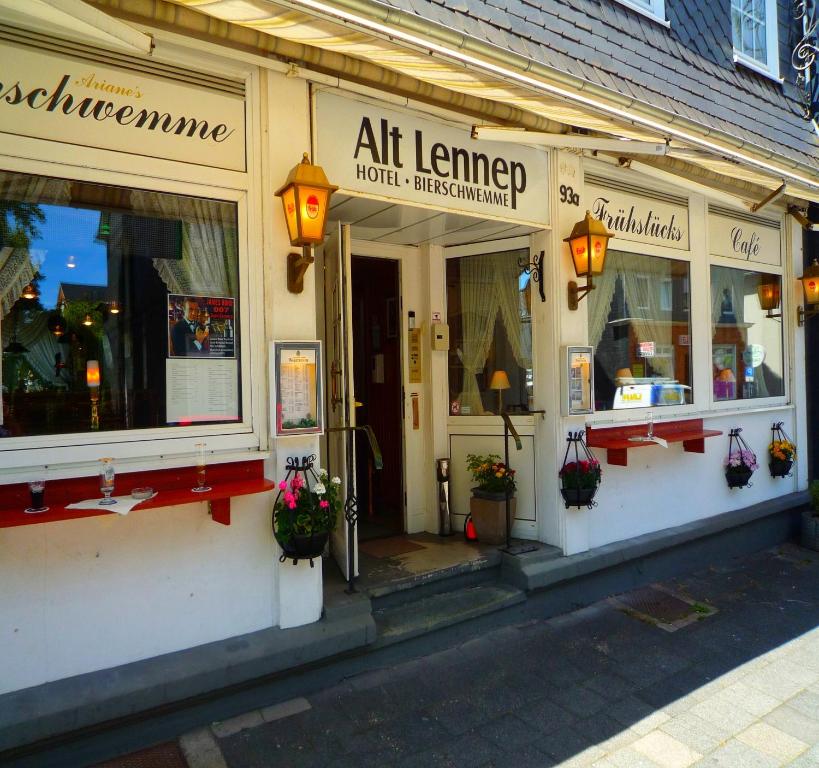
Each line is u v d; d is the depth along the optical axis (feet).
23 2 7.50
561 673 11.80
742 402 20.53
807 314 22.48
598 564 14.97
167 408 10.22
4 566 8.64
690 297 18.81
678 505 18.06
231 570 10.44
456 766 9.11
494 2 12.86
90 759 8.84
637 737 9.89
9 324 9.02
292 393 10.78
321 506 10.48
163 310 10.23
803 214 22.70
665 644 13.16
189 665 9.52
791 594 16.31
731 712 10.63
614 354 17.01
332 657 10.93
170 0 8.15
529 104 12.00
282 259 10.91
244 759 9.07
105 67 9.47
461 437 16.69
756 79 22.06
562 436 15.02
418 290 17.06
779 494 21.77
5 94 8.79
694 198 18.84
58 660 9.02
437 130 13.07
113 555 9.44
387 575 13.25
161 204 10.23
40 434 9.16
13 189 9.04
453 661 12.05
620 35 16.48
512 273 16.24
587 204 16.03
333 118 11.59
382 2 8.93
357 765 9.05
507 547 14.85
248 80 10.69
